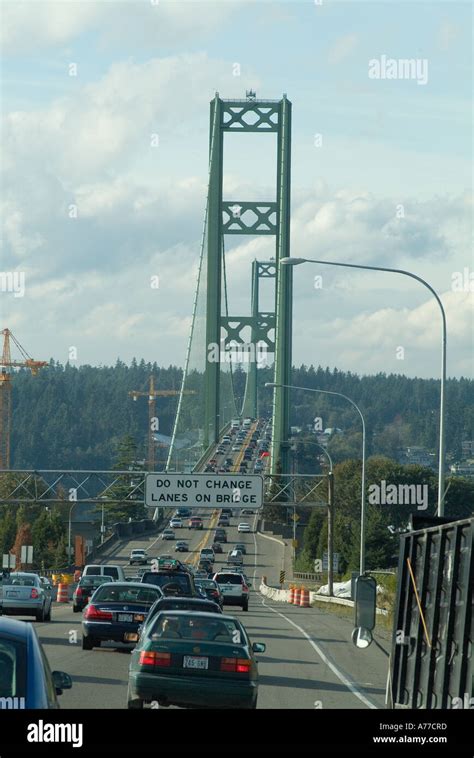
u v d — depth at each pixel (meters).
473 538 17.67
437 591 20.20
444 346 64.19
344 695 42.56
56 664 49.72
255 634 80.50
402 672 23.20
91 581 98.19
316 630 87.75
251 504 121.94
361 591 27.11
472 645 17.44
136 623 56.91
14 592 81.38
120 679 43.62
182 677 32.53
